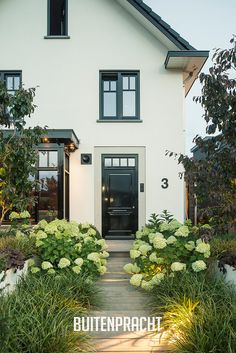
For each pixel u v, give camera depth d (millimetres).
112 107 11172
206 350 3527
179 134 10969
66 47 11062
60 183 9586
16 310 3977
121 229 10898
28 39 11055
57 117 10938
